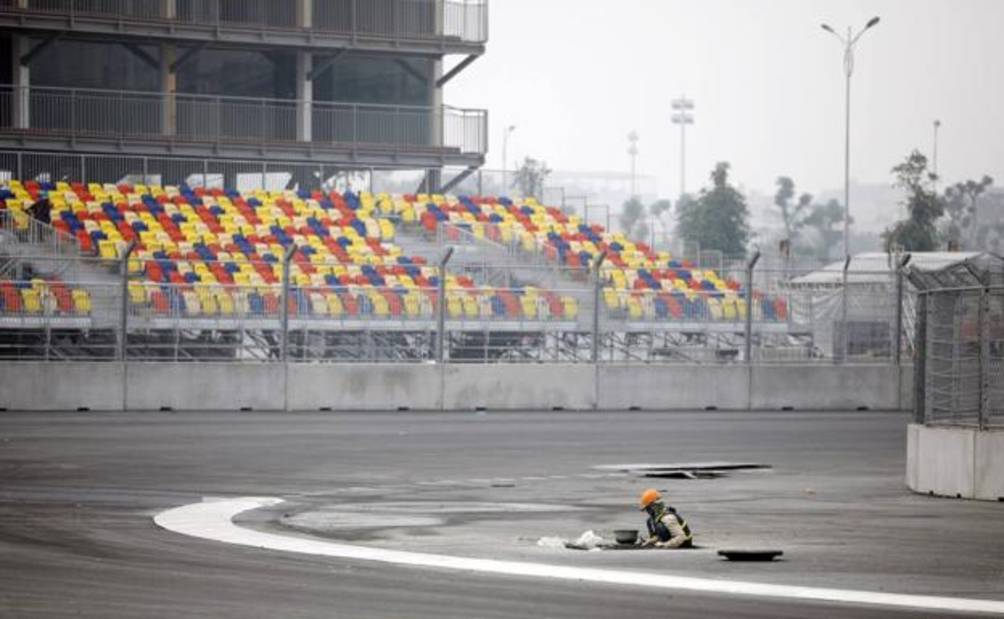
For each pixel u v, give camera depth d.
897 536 42.47
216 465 61.94
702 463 65.31
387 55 136.50
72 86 127.94
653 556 38.22
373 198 129.00
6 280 95.31
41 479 55.91
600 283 102.12
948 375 53.94
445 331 100.00
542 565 36.25
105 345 90.38
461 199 133.12
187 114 130.50
